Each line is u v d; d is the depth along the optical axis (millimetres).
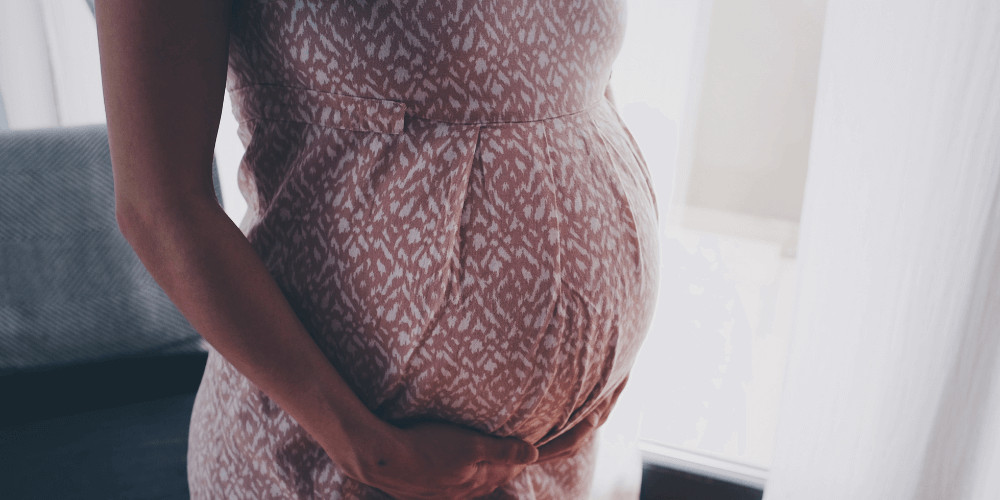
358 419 437
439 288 432
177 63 359
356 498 479
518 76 447
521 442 512
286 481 470
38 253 1031
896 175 996
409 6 403
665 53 1135
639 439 1353
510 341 458
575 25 472
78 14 1467
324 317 458
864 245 1043
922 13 920
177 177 375
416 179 430
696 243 2414
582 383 518
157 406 1108
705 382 1727
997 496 1050
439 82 423
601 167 525
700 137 2779
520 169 453
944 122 948
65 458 974
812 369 1132
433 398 469
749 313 2006
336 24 408
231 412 487
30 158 1033
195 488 534
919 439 1098
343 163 437
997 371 1006
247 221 513
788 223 2695
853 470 1156
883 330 1069
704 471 1372
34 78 1494
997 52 893
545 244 458
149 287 1106
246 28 435
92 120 1548
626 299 537
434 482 469
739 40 2676
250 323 399
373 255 437
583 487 681
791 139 2699
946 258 1001
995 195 939
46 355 1037
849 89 986
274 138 459
